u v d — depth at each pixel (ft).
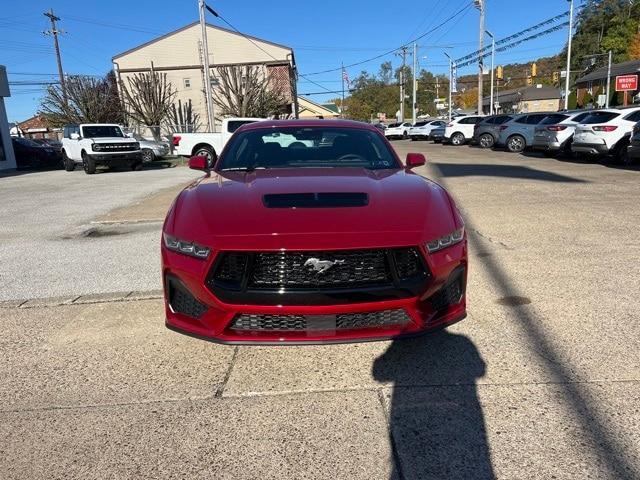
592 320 12.44
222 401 9.39
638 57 228.22
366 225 9.50
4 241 22.99
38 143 83.10
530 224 23.09
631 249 18.57
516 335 11.74
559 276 15.81
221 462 7.74
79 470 7.63
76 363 10.96
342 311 9.17
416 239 9.39
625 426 8.32
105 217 27.78
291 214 9.83
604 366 10.23
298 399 9.40
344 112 330.95
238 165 14.14
